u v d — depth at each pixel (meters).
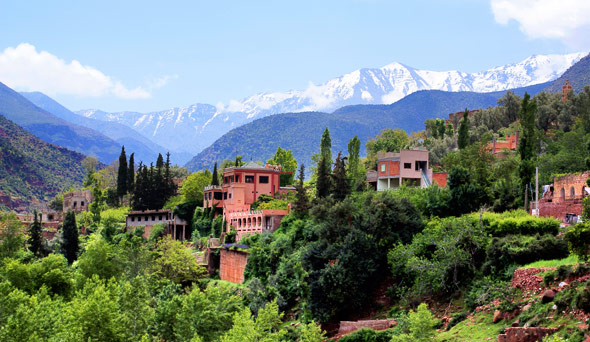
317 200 125.06
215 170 175.38
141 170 199.25
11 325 78.12
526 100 143.88
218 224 153.25
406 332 76.12
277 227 132.75
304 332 82.50
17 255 139.75
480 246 84.00
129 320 86.31
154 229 162.62
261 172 155.88
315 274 95.50
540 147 159.12
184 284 130.25
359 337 79.75
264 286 110.44
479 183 111.31
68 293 111.62
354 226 100.31
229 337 77.88
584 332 58.69
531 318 66.31
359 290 92.31
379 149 190.12
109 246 127.56
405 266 88.56
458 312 78.44
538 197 106.31
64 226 153.25
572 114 189.62
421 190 117.12
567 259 73.69
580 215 86.38
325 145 182.50
